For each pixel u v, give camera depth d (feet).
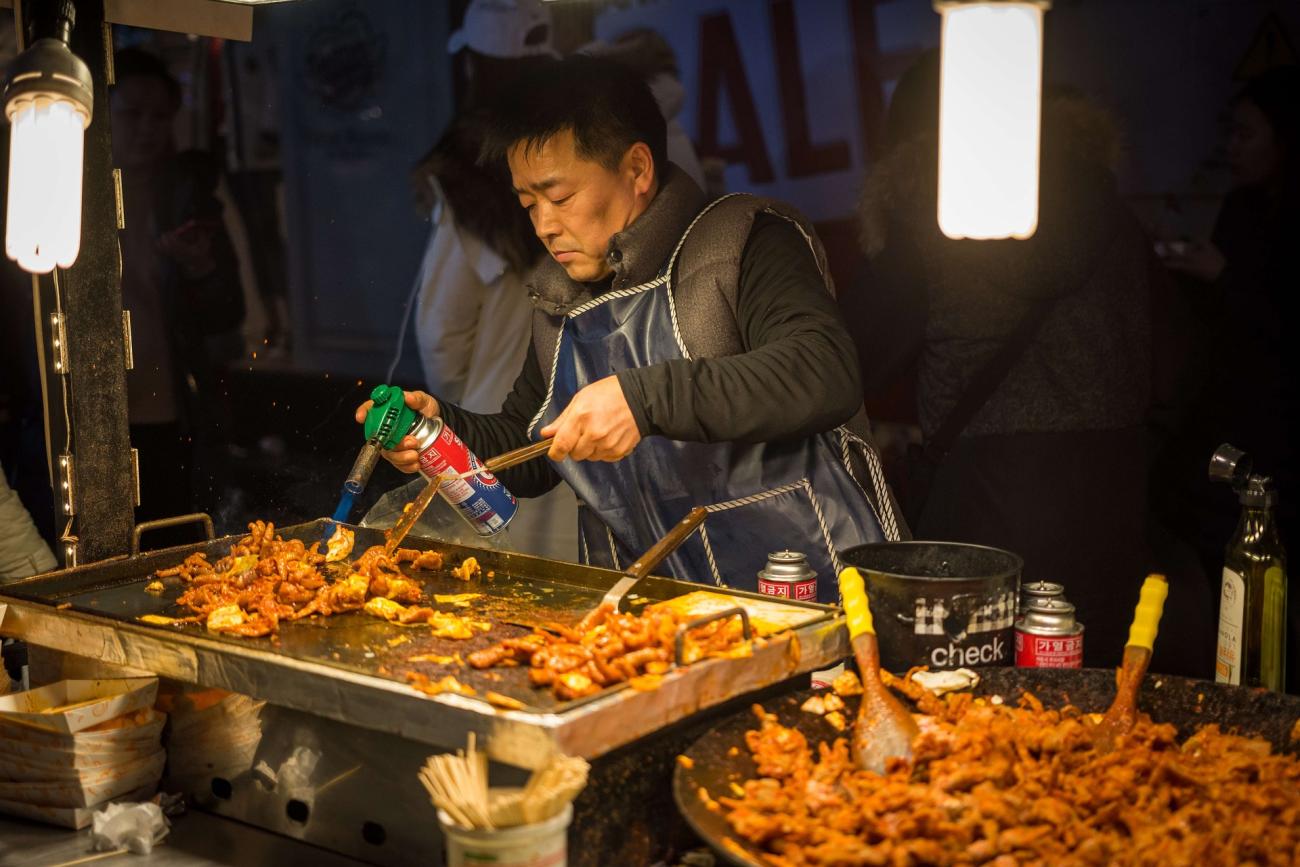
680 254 7.11
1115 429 8.71
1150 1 10.95
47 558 8.48
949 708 5.11
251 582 6.36
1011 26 4.05
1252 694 4.99
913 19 11.90
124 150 12.76
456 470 6.75
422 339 11.68
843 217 12.69
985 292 8.57
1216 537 11.02
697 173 12.19
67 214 5.50
